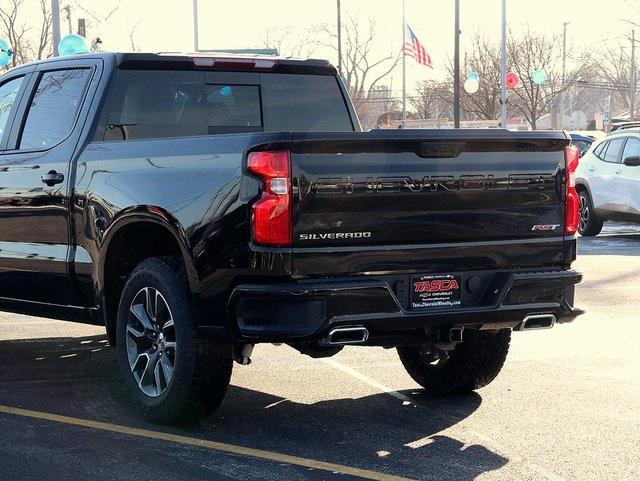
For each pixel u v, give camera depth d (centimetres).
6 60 2184
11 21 3200
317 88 725
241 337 521
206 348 548
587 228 1828
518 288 563
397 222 534
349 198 523
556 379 704
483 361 636
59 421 590
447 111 6881
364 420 598
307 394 663
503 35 4097
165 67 665
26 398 647
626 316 955
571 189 581
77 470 499
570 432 573
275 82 709
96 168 616
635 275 1248
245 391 670
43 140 679
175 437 557
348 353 798
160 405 570
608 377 710
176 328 553
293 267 514
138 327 593
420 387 684
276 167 512
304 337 510
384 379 708
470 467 508
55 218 648
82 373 722
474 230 554
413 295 541
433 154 540
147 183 575
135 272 583
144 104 657
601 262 1387
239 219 521
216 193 534
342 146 521
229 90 689
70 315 657
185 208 547
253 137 522
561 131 577
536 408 626
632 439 559
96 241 612
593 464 515
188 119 672
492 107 5488
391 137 527
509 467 509
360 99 7569
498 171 558
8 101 726
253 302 516
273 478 489
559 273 573
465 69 5700
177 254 608
